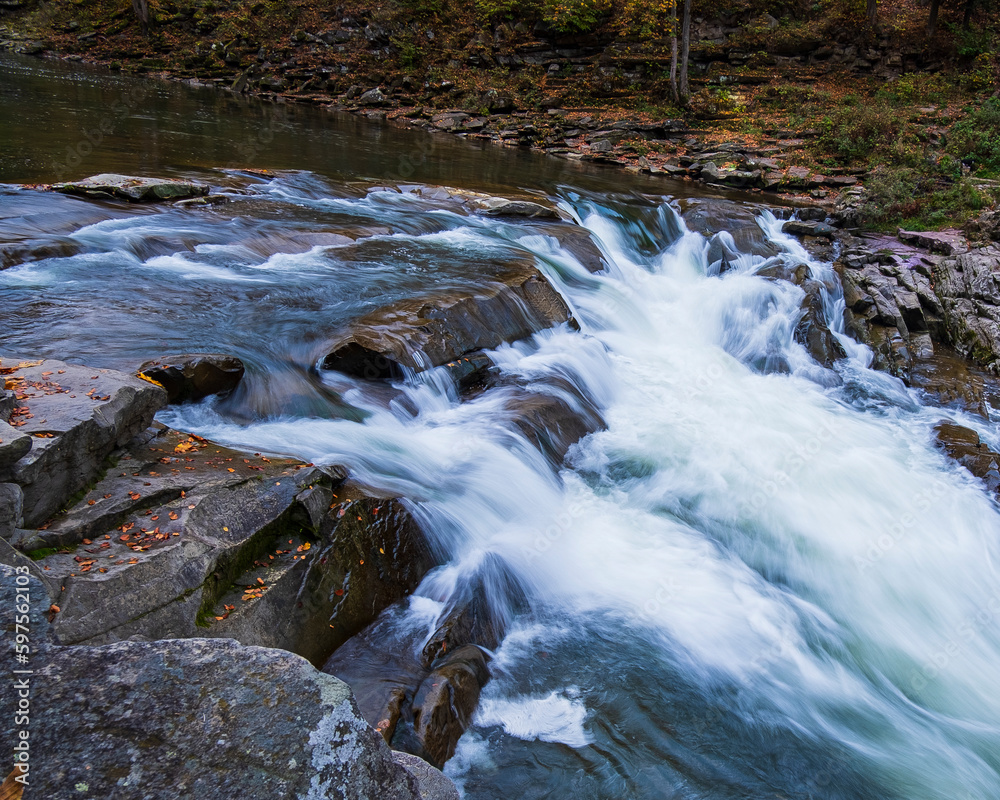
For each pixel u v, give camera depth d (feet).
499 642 19.40
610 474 27.61
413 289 32.19
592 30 103.55
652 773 16.22
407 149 73.82
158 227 35.40
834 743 17.84
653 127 86.12
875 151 74.18
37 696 7.66
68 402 16.84
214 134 66.85
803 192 69.72
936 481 30.53
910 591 24.22
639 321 41.60
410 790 9.41
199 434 21.04
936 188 63.98
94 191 37.58
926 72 94.68
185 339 25.20
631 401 33.53
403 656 17.31
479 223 46.34
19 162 44.78
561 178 66.90
